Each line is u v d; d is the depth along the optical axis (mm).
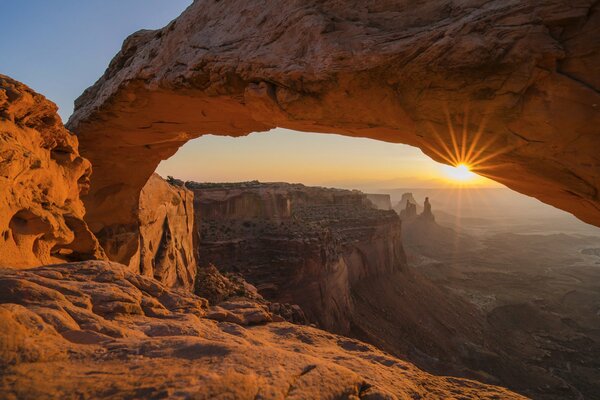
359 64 7844
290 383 3299
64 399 2646
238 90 10305
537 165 8109
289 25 8922
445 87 7508
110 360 3461
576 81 6613
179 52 11273
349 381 3613
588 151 7172
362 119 9266
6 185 7133
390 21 8039
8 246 6836
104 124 15188
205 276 29625
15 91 8242
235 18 10234
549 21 6488
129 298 5535
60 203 9984
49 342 3541
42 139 9555
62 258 9367
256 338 5766
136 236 19953
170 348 3842
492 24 6828
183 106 12836
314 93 8797
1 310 3631
